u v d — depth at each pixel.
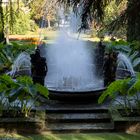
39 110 7.32
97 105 7.80
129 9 7.52
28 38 23.11
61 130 6.70
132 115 6.97
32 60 8.56
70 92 7.82
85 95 7.86
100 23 8.79
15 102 7.50
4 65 11.54
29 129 6.67
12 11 10.80
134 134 6.57
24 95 6.89
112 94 7.02
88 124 6.98
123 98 7.61
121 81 6.82
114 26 7.89
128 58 10.96
